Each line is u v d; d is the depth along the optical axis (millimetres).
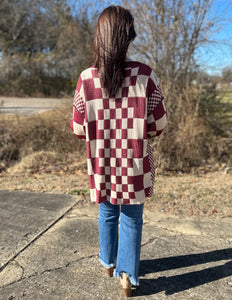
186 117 4641
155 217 2723
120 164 1483
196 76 5508
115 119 1449
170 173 4180
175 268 1974
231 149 4961
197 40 5078
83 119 1556
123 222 1641
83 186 3621
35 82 19875
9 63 20109
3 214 2814
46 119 5676
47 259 2074
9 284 1821
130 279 1662
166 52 4988
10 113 6723
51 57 20297
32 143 5152
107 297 1709
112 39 1378
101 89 1446
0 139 5090
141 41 5016
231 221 2648
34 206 3008
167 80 4754
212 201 3070
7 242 2291
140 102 1417
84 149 5055
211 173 4215
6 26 22609
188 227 2531
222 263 2025
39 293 1743
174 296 1717
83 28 12797
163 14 4926
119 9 1434
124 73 1413
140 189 1507
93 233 2428
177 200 3104
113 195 1524
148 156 1546
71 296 1718
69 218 2721
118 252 1695
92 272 1938
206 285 1808
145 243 2271
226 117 5688
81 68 9453
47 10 22312
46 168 4457
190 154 4527
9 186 3697
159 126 1519
